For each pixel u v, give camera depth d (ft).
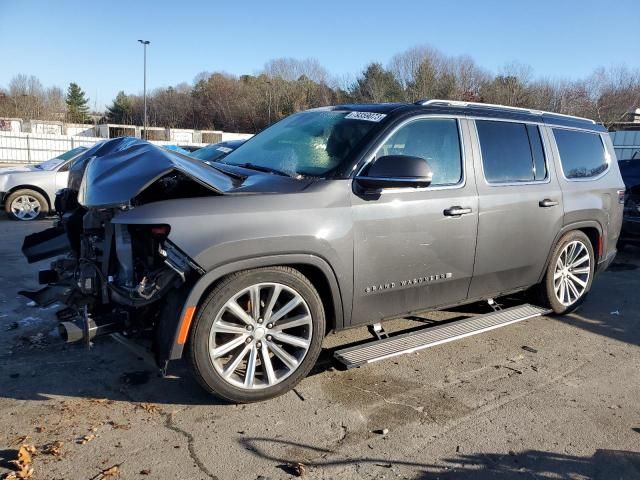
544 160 16.65
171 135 170.19
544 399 12.77
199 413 11.57
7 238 29.86
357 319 12.95
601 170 18.94
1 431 10.64
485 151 15.01
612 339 16.71
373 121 13.61
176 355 10.77
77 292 12.21
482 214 14.47
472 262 14.55
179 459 9.99
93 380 12.80
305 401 12.24
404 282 13.34
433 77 162.91
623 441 11.16
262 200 11.47
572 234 17.60
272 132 15.92
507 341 16.28
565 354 15.44
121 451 10.15
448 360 14.76
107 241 11.51
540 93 150.61
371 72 170.19
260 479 9.55
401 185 12.39
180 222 10.59
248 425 11.19
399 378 13.56
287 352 12.31
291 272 11.73
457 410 12.13
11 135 101.96
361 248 12.42
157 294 10.59
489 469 10.11
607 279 23.98
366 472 9.88
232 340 11.50
